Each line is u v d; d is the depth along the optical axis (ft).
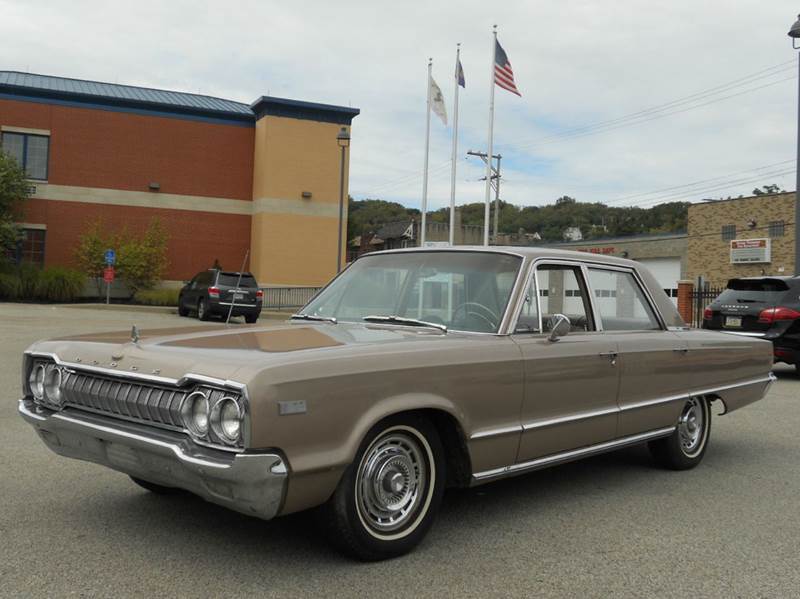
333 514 11.62
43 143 106.42
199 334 13.46
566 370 15.08
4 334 52.19
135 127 110.52
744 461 20.80
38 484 16.46
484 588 11.48
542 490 17.35
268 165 112.88
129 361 11.99
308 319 16.43
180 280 113.50
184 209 113.50
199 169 114.21
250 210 117.29
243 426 10.27
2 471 17.42
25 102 104.63
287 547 12.86
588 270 16.92
